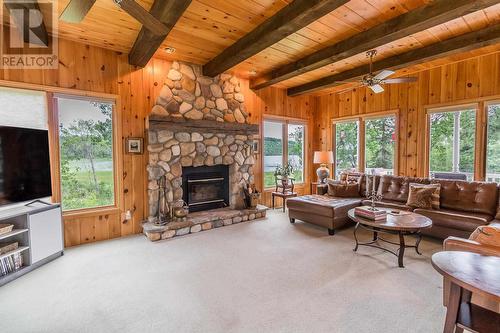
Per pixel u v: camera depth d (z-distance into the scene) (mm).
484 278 1350
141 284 2502
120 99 3902
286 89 6188
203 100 4633
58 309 2104
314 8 2391
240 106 5195
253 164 5375
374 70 4336
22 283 2525
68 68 3494
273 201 5855
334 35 3393
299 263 2965
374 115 5598
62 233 3236
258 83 5238
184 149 4352
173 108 4285
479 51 3969
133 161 4062
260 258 3111
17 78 3145
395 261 3004
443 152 4691
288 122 6332
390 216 3252
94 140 3820
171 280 2578
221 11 2818
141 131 4113
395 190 4625
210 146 4676
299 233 4082
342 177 5543
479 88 4176
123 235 3990
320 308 2104
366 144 5840
